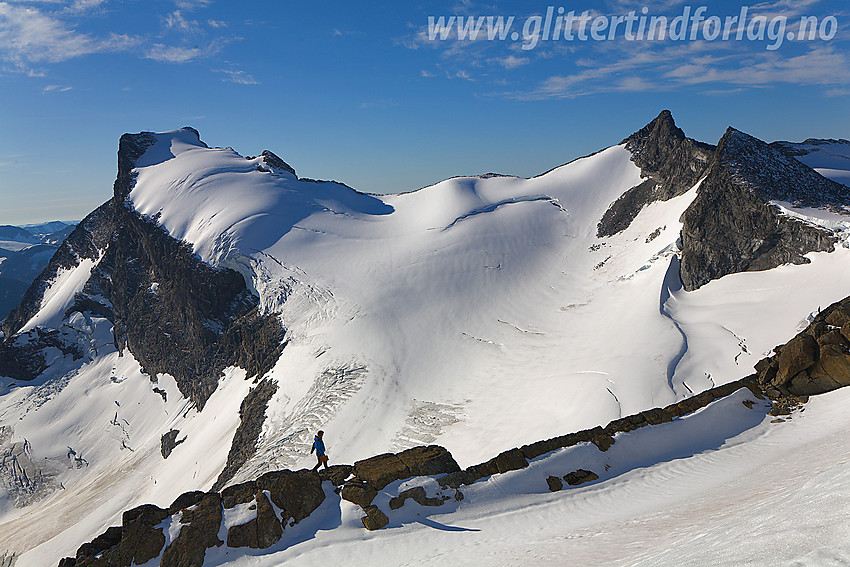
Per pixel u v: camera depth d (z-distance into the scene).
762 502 11.97
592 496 19.34
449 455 21.52
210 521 17.89
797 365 28.06
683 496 17.20
